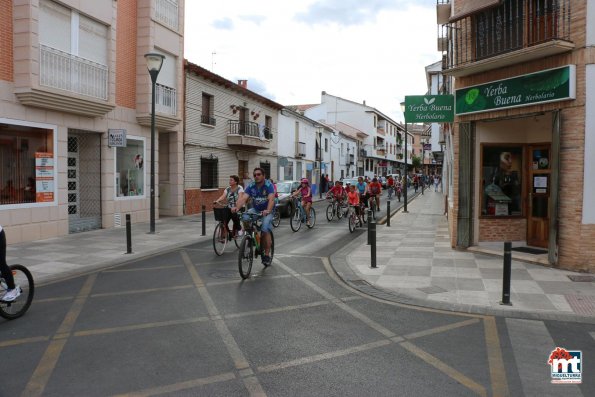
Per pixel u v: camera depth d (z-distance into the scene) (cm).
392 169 7794
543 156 1061
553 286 744
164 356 457
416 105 1138
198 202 2047
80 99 1272
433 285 762
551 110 862
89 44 1356
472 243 1086
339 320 582
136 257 1002
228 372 421
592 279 784
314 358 457
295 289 737
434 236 1343
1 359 449
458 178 1072
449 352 478
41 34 1189
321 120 5306
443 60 1630
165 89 1733
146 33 1603
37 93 1141
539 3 891
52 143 1248
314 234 1412
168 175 1897
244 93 2461
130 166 1605
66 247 1108
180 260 971
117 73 1518
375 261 903
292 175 3309
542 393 389
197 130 2033
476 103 1000
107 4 1399
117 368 428
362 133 5556
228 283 768
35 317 582
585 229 826
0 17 1098
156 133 1762
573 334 538
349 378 412
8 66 1120
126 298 672
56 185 1260
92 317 582
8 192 1134
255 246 848
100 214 1465
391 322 577
